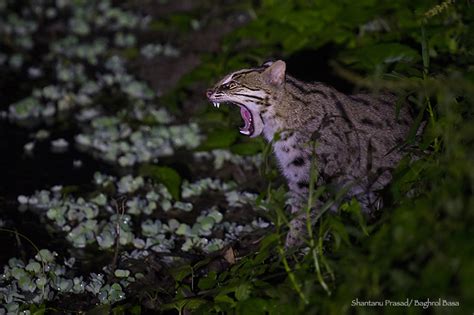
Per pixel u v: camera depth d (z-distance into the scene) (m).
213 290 5.30
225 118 8.20
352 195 5.98
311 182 5.00
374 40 8.23
